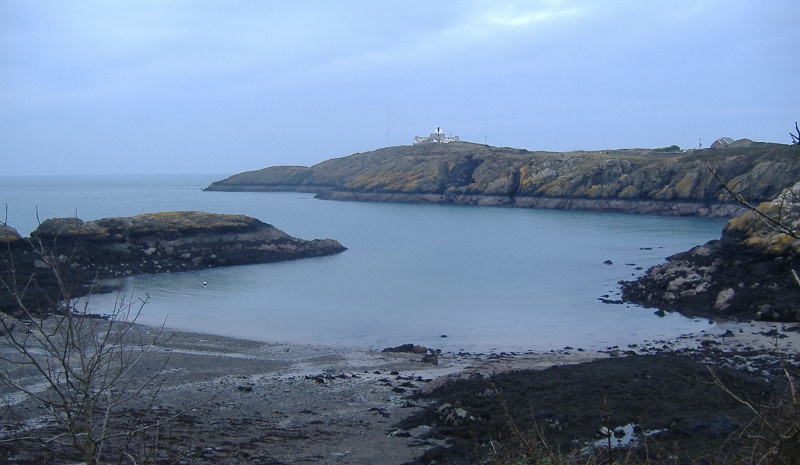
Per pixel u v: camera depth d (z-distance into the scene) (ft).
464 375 82.02
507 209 468.75
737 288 129.29
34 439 22.56
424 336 113.60
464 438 58.70
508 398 68.18
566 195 460.14
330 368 90.68
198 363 90.33
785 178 349.00
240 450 55.26
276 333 115.96
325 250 234.38
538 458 32.22
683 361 85.20
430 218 400.06
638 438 50.57
